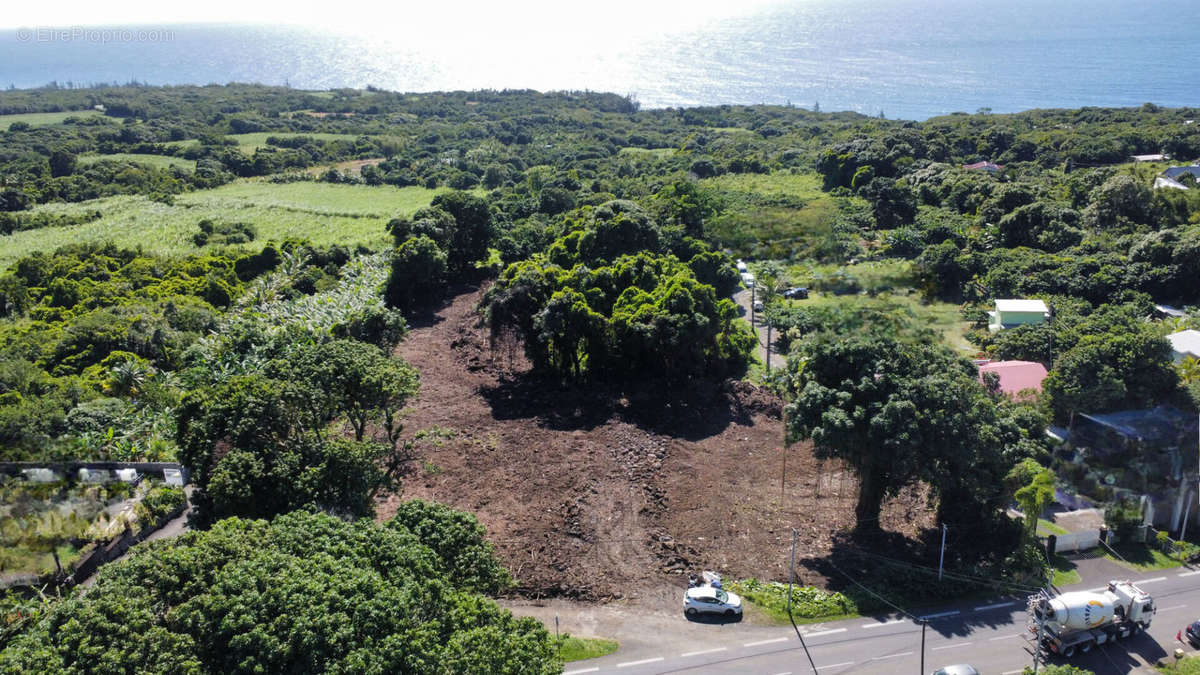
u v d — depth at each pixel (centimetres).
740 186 9544
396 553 2881
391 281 8569
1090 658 3556
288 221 12481
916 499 4875
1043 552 4291
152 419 5756
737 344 7050
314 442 4009
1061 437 4812
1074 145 12812
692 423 5959
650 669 3462
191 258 10188
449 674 2381
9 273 9769
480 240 10125
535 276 6844
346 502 3759
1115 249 7712
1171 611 3866
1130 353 4809
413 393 4688
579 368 6775
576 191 12438
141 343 7256
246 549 2761
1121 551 4378
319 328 7275
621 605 3938
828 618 3831
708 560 4309
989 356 5966
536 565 4222
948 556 4278
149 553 2711
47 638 2350
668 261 7600
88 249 10612
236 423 3866
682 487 5059
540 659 2625
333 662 2334
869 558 4300
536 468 5269
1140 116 15938
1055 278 7094
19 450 5006
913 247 6662
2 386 5978
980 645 3622
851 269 5397
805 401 4306
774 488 5056
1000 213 8544
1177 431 4612
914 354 4394
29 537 4359
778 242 6525
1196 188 9225
